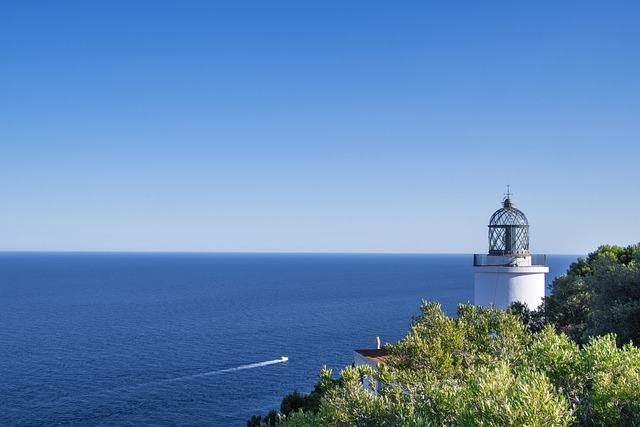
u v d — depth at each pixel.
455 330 21.08
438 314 21.86
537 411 11.43
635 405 12.54
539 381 12.34
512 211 43.41
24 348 98.81
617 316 26.39
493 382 12.91
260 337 109.94
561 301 37.22
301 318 139.00
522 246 43.25
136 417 60.75
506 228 43.00
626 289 29.33
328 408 17.11
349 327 123.12
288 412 35.06
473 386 14.05
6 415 61.25
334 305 169.25
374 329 120.25
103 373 79.56
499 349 19.92
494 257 42.69
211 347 99.06
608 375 13.54
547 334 17.58
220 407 64.12
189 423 58.78
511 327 21.48
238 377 77.19
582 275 52.34
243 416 60.88
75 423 58.84
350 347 98.50
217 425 58.09
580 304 36.16
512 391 12.39
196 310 157.00
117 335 113.25
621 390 12.81
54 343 104.00
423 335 21.11
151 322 132.50
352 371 17.64
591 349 14.55
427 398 15.24
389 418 14.97
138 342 104.69
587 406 13.50
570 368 14.30
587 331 27.67
